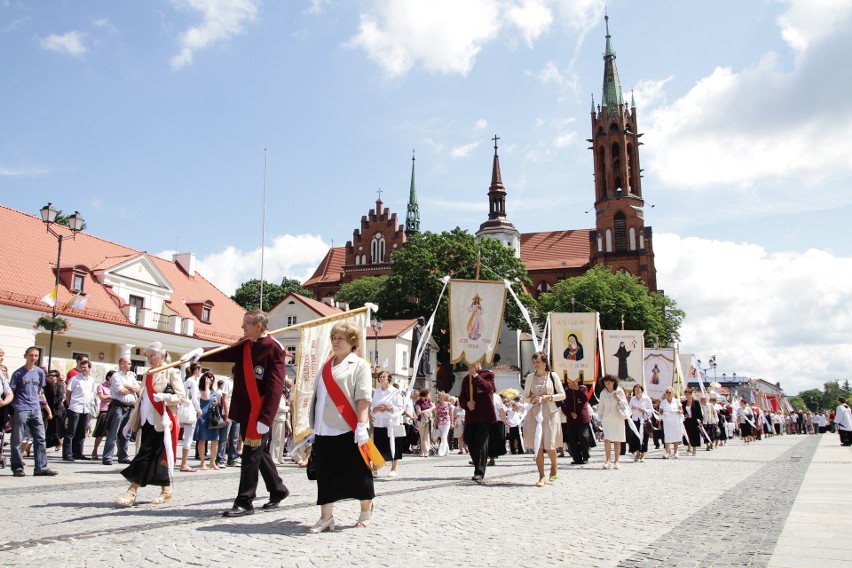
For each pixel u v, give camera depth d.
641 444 18.91
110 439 14.79
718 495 10.12
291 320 61.84
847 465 16.86
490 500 9.29
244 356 7.67
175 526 6.75
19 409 11.79
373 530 6.67
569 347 22.48
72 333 31.22
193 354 7.93
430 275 64.75
